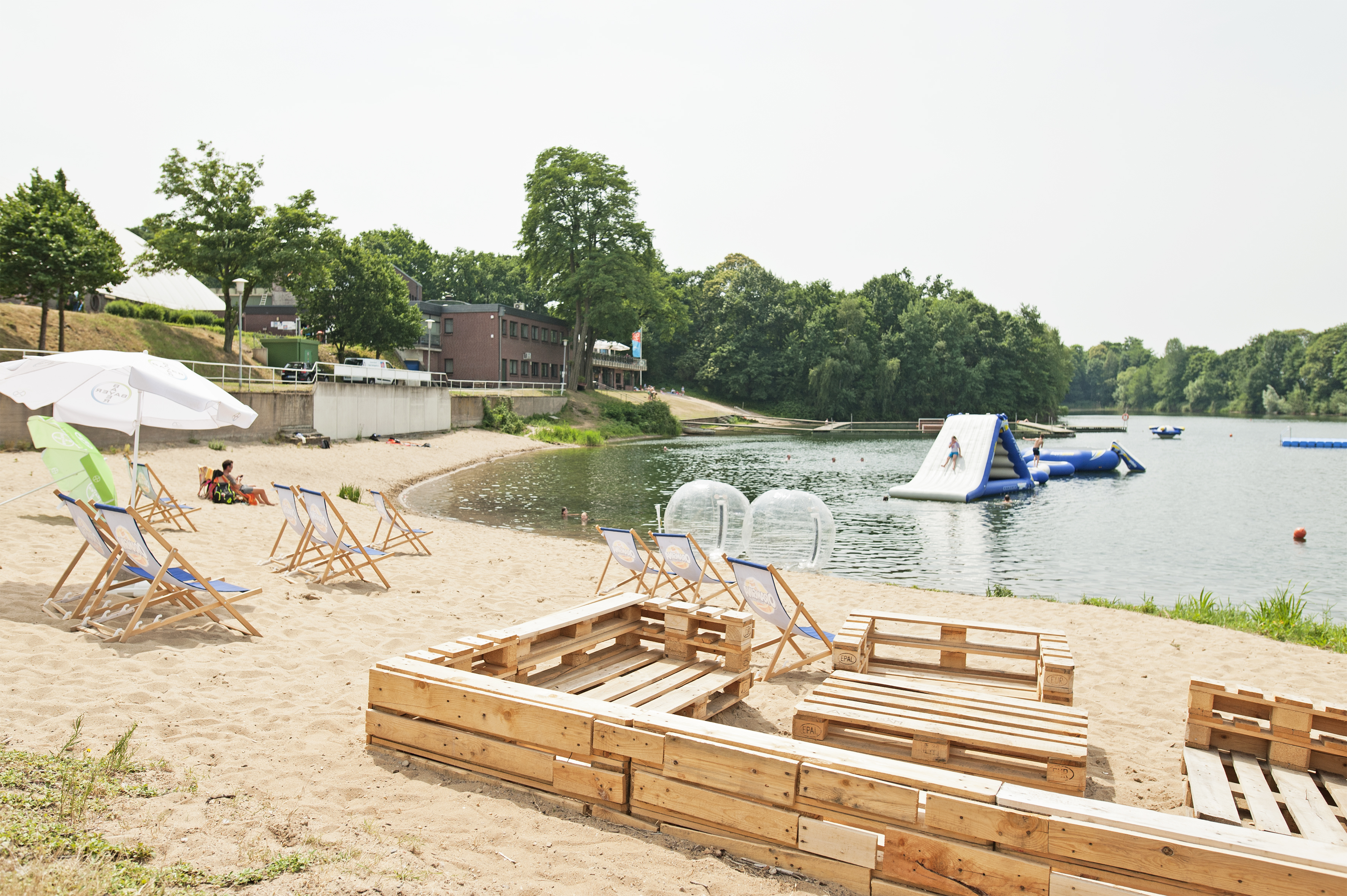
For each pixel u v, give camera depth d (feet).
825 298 322.34
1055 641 19.62
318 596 27.02
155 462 64.34
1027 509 76.33
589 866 10.44
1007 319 319.47
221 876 9.30
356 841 10.62
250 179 126.62
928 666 21.20
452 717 13.26
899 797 10.09
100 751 13.01
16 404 60.75
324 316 159.84
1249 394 453.17
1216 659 25.70
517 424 155.02
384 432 116.78
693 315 309.22
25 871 8.78
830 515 43.68
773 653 24.29
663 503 73.51
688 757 11.26
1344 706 14.70
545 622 17.81
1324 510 76.64
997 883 9.45
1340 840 11.76
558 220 201.67
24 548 29.48
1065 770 13.29
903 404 296.30
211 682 17.54
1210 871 8.68
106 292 125.70
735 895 9.96
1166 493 91.25
